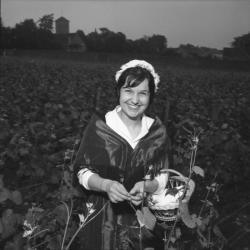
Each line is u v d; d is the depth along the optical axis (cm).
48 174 508
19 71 2384
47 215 326
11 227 292
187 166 384
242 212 491
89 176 247
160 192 247
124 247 247
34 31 5972
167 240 246
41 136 622
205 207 359
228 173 557
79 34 5981
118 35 5619
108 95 1191
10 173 571
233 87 1669
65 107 910
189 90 1519
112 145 248
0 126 664
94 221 252
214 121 795
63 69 2767
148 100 253
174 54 4181
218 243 337
